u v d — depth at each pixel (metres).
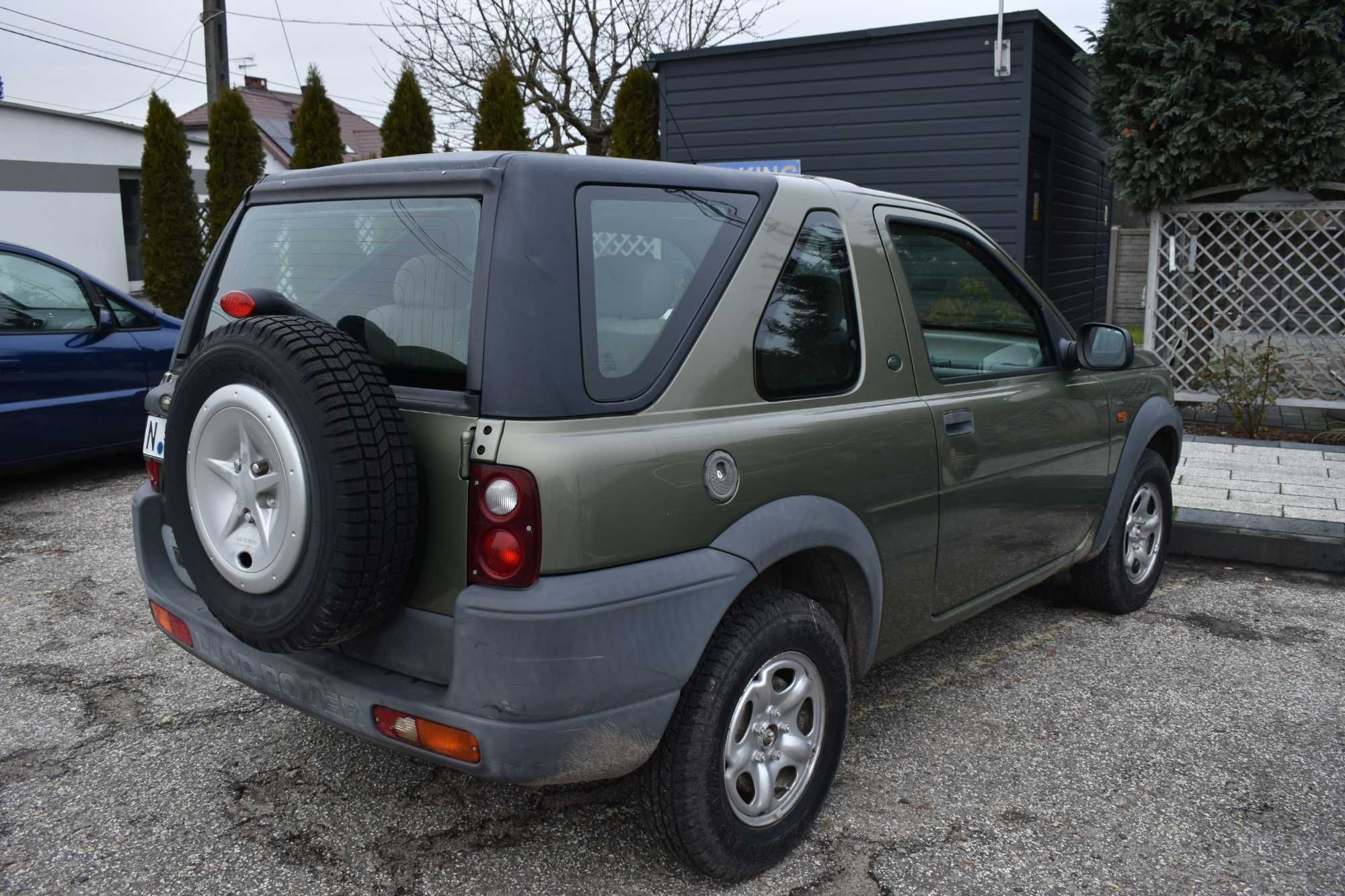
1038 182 12.04
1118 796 3.12
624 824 2.95
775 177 2.89
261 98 44.03
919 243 3.36
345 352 2.23
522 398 2.21
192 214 16.27
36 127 17.55
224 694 3.80
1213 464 7.26
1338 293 9.05
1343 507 6.05
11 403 6.36
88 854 2.77
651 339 2.45
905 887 2.66
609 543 2.26
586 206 2.40
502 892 2.62
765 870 2.71
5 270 6.44
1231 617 4.72
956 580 3.46
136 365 7.04
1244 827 2.96
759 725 2.64
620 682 2.29
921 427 3.14
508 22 20.61
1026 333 3.87
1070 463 3.99
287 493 2.20
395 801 3.06
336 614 2.20
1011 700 3.80
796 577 3.01
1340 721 3.65
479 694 2.22
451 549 2.29
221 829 2.91
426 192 2.47
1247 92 8.45
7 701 3.72
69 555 5.46
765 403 2.67
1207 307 9.51
